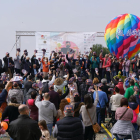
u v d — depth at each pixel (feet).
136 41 71.15
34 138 15.89
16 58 57.77
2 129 21.24
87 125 20.99
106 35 76.02
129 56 73.56
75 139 17.04
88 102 21.04
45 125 21.30
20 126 15.67
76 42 78.84
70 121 17.22
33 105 24.36
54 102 25.68
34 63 59.31
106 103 27.76
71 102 28.12
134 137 16.38
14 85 27.07
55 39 78.84
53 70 50.80
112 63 59.06
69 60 55.31
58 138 17.19
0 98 23.20
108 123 30.66
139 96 30.94
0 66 55.77
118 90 28.19
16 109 22.31
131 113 20.57
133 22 71.41
